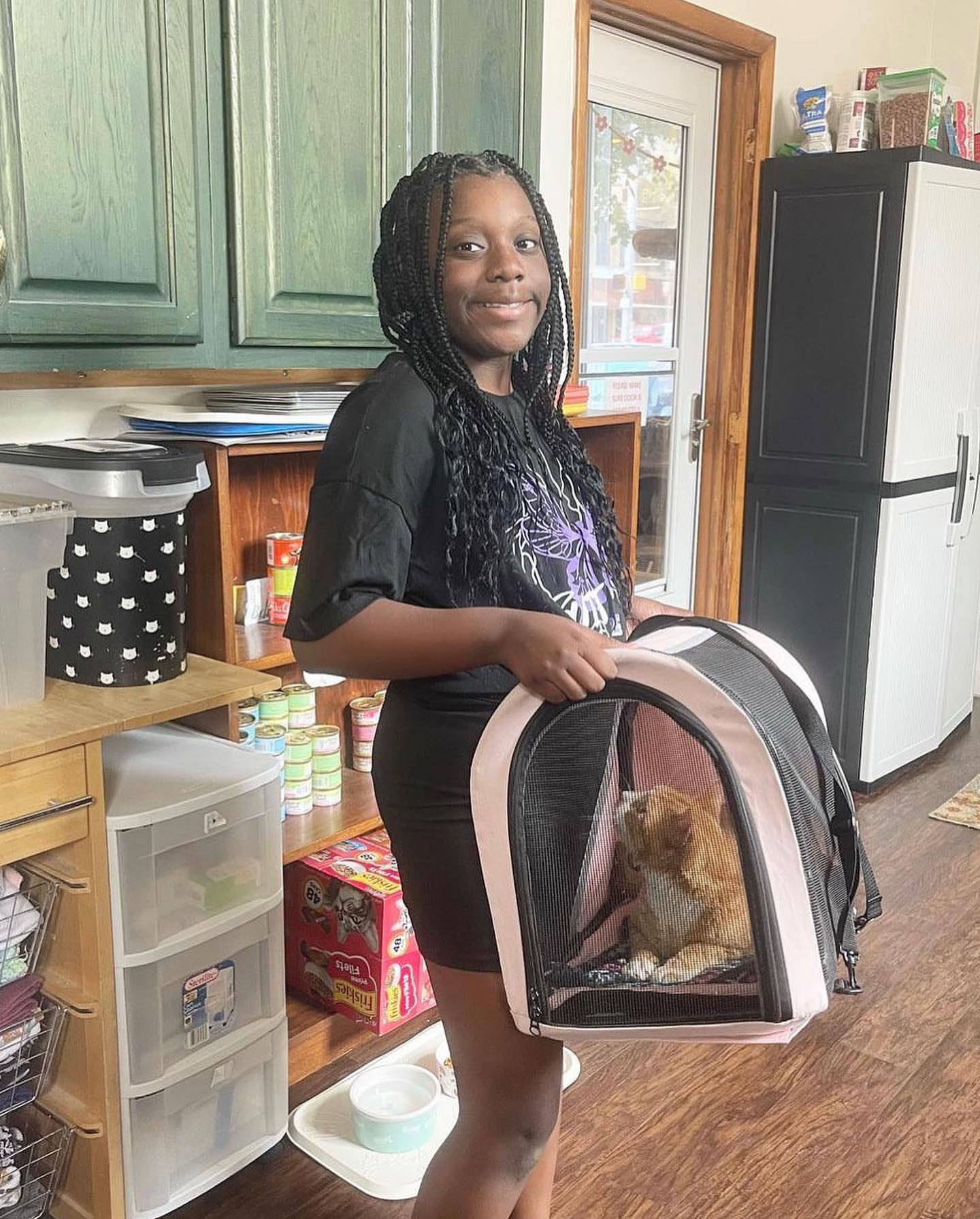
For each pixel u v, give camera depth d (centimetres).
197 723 195
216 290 173
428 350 121
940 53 432
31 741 144
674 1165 186
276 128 175
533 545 121
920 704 359
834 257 325
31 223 148
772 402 345
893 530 328
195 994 169
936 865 294
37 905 161
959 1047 219
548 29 261
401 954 211
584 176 283
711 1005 104
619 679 103
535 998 108
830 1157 189
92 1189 165
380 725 129
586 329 309
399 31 189
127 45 155
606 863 106
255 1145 182
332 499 111
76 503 162
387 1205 179
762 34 326
